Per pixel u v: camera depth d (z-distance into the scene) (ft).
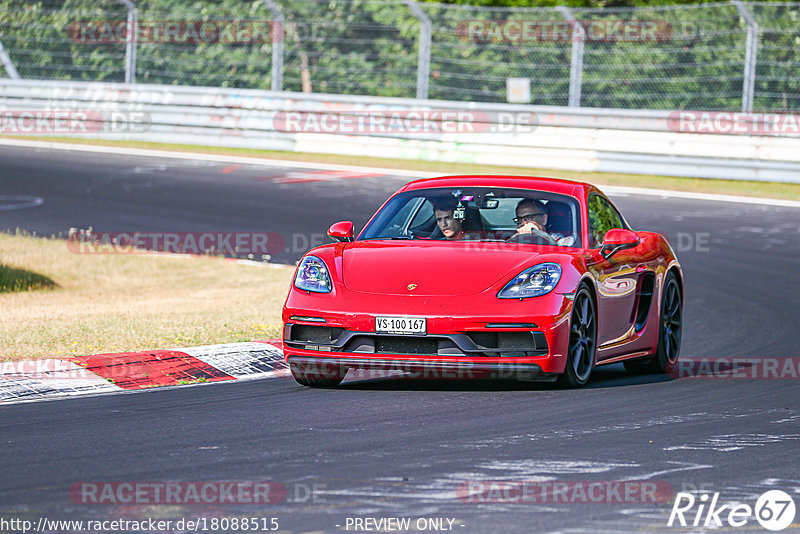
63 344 102.68
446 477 58.54
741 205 222.28
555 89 299.79
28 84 306.96
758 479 59.16
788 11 282.15
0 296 148.56
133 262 176.35
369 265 87.66
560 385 87.97
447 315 82.23
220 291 152.15
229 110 293.84
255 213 212.64
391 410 78.33
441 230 95.14
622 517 51.49
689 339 121.80
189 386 89.97
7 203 220.23
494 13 315.58
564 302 84.28
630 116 257.75
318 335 85.97
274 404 81.10
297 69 310.24
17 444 66.90
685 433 71.26
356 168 263.08
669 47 290.76
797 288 152.97
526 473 59.62
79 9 329.72
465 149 271.08
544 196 97.35
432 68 310.24
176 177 249.34
